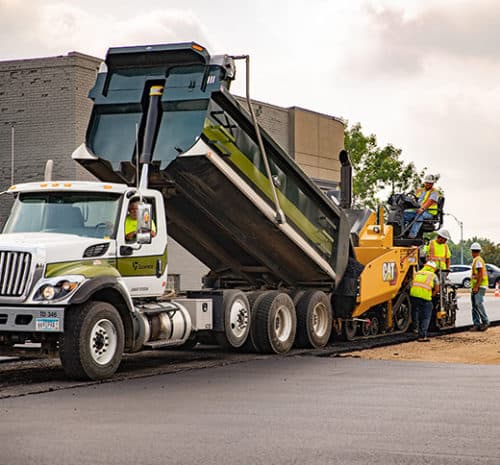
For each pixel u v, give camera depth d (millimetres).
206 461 7109
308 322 16875
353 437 8117
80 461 7105
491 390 11320
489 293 52969
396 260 19516
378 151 56938
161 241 14102
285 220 15914
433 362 14812
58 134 26672
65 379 12445
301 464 7004
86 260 12664
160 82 14617
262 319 15953
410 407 9891
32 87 27047
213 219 15508
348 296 18109
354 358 15500
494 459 7199
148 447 7645
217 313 15312
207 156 14070
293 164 15945
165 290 15094
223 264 17844
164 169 14211
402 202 21094
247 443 7832
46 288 12055
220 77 14359
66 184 13312
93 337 12281
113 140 14789
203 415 9312
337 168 38281
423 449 7578
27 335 12398
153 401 10297
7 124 27359
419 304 19047
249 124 14992
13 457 7250
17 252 12180
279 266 17203
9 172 27250
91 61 27078
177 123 14320
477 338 19641
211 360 15094
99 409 9703
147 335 13539
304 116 36125
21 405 9984
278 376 12773
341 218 17688
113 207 13297
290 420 9016
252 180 15188
